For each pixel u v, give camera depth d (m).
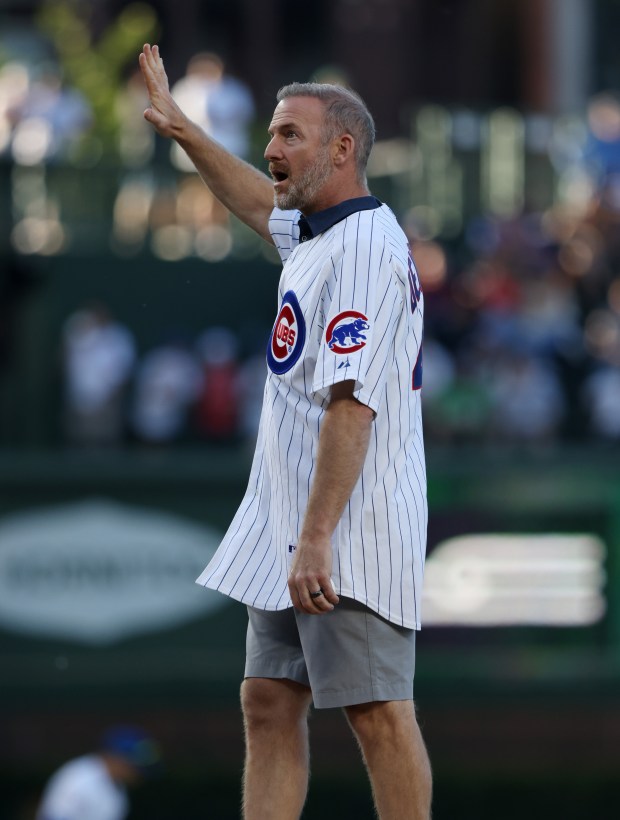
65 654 46.84
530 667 47.38
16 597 46.66
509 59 75.88
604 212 54.12
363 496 13.61
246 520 14.49
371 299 13.25
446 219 54.16
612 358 51.12
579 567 47.53
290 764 14.49
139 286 52.53
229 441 49.72
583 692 47.62
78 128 52.56
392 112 74.81
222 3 74.81
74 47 55.59
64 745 48.06
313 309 13.57
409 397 13.84
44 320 51.38
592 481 47.47
